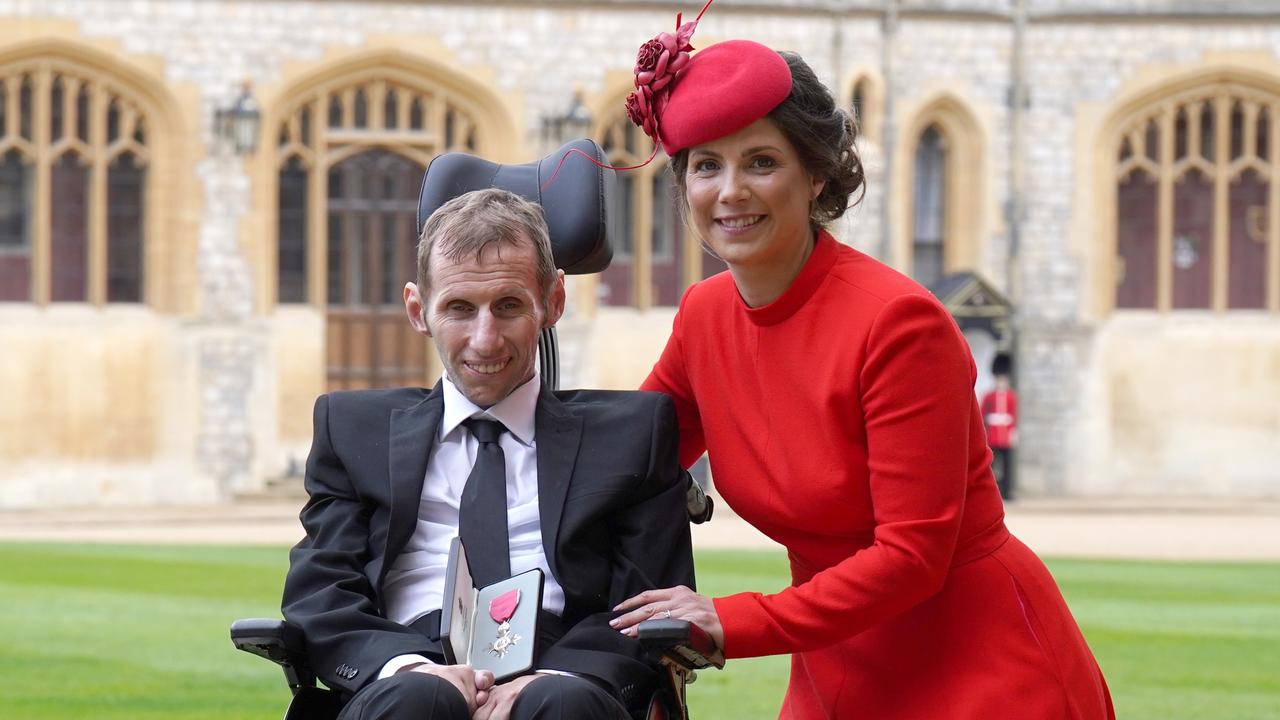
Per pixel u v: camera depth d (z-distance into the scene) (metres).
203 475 20.61
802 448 3.61
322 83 20.84
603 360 21.55
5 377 19.98
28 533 16.31
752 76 3.50
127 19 20.17
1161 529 17.09
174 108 20.39
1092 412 22.66
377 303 21.44
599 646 3.62
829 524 3.62
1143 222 23.09
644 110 3.65
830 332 3.58
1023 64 22.39
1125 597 10.67
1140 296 23.11
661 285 22.17
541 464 3.83
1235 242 22.95
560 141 21.31
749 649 3.46
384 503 3.80
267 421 20.81
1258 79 22.52
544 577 3.72
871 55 21.92
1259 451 22.72
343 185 21.30
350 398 3.97
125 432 20.42
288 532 16.36
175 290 20.56
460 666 3.41
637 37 21.52
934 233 22.75
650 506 3.84
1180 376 22.69
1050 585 3.69
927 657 3.62
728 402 3.76
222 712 6.61
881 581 3.42
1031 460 22.55
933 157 22.73
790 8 21.67
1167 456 22.77
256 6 20.55
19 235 20.25
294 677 3.72
